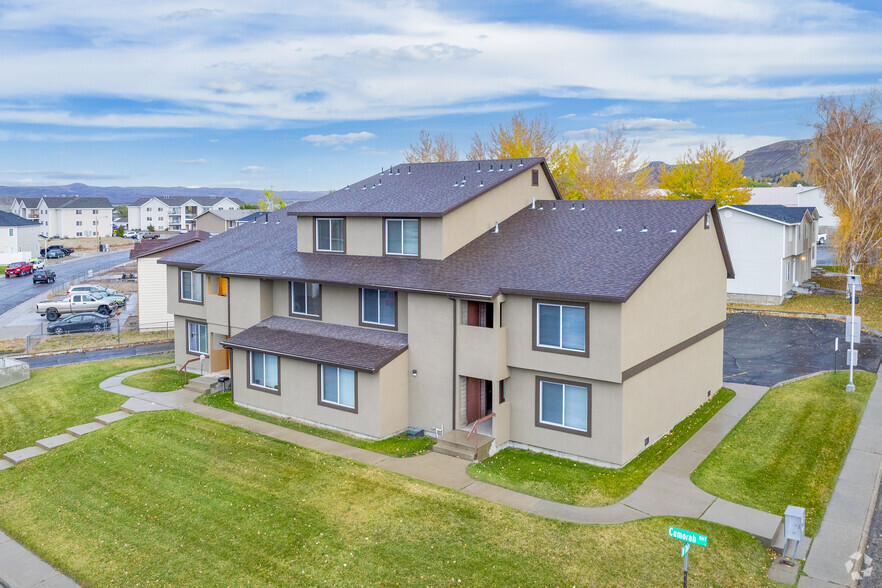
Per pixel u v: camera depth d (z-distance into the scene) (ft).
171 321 144.46
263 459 66.39
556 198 96.27
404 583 44.83
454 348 69.56
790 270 159.33
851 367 83.20
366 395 72.38
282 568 47.70
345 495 57.36
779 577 44.83
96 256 325.62
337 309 84.02
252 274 88.89
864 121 152.87
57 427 81.66
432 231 76.89
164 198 530.68
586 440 63.57
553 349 63.82
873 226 155.12
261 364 84.43
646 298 64.08
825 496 56.08
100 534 55.36
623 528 50.11
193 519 55.77
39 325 150.71
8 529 58.18
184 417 80.53
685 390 76.59
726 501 55.26
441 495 56.44
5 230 306.35
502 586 43.80
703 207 74.38
